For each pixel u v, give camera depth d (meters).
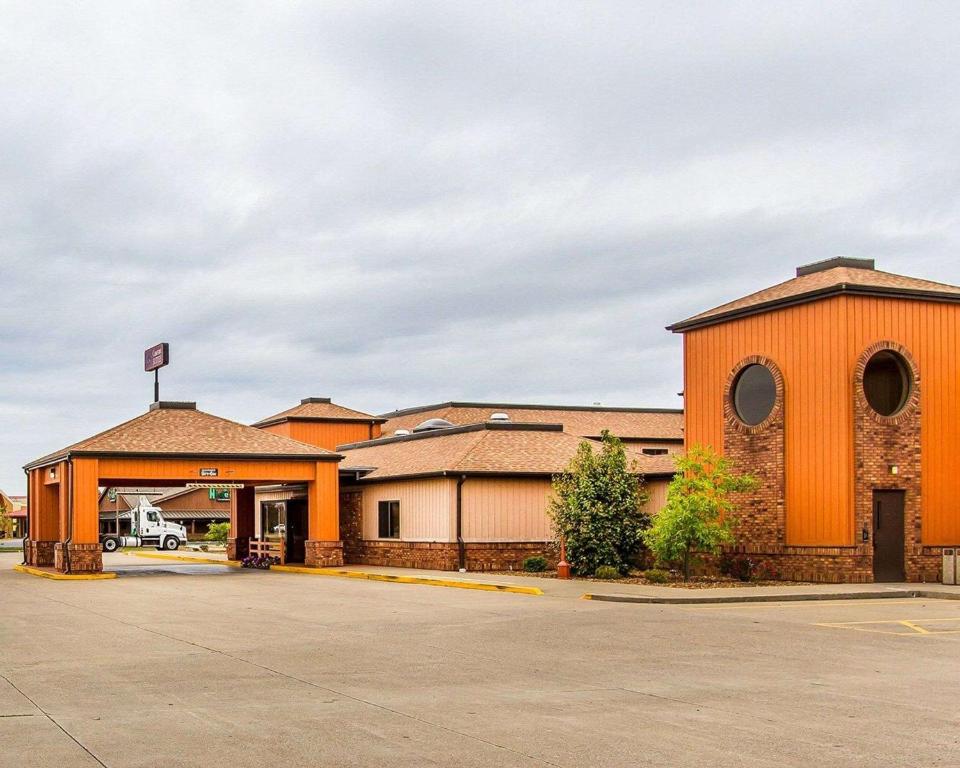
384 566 39.25
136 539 76.31
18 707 11.05
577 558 31.48
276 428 63.78
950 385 29.86
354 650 15.73
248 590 28.86
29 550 45.66
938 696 11.80
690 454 29.66
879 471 28.31
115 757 8.80
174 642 16.83
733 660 14.62
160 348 45.12
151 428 39.59
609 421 57.72
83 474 36.91
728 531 28.69
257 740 9.45
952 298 29.73
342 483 43.22
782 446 29.81
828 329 28.77
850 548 27.88
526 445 38.75
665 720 10.38
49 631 18.59
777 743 9.38
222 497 92.75
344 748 9.14
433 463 37.97
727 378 32.06
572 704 11.25
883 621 19.67
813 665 14.15
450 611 21.89
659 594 24.56
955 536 29.48
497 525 36.06
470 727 10.02
